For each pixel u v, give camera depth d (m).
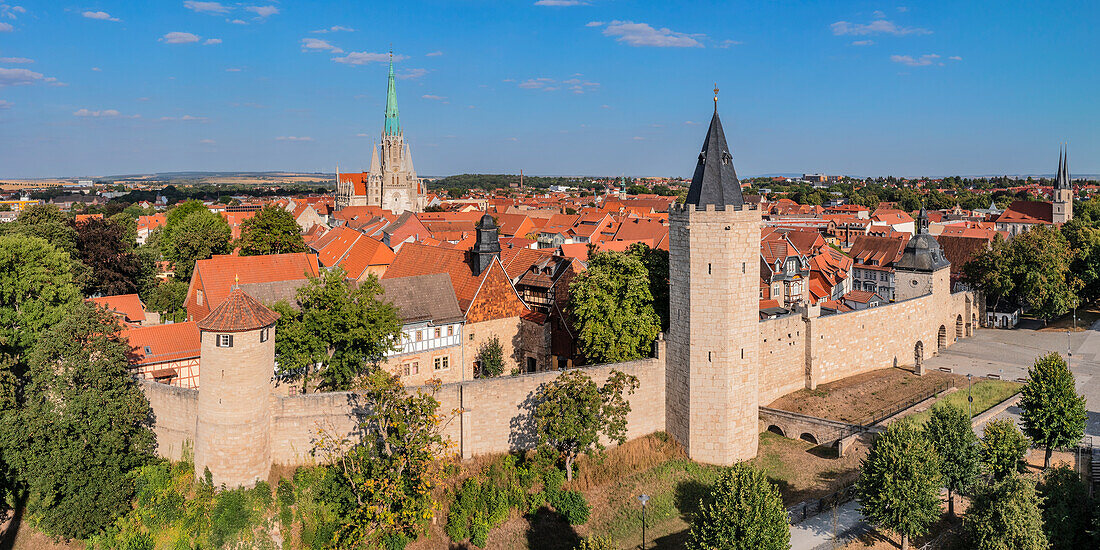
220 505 54.72
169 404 59.50
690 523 58.81
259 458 56.28
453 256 86.44
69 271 78.12
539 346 80.56
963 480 58.84
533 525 58.72
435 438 56.31
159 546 54.59
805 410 75.12
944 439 59.12
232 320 54.78
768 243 107.00
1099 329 113.50
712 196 63.41
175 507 55.72
